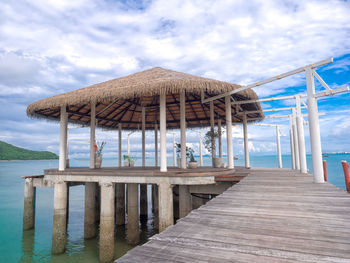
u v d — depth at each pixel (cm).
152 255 185
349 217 310
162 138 812
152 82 817
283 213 331
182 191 823
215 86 821
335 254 190
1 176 4738
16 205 1931
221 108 1374
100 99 880
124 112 1503
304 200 422
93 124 1108
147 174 785
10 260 854
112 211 800
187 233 243
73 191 2917
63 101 901
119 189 1310
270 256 186
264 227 266
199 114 1552
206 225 273
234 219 300
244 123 1345
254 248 203
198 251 194
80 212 1655
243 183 649
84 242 1036
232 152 995
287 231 252
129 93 812
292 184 629
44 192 2734
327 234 242
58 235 888
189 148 1047
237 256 185
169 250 196
